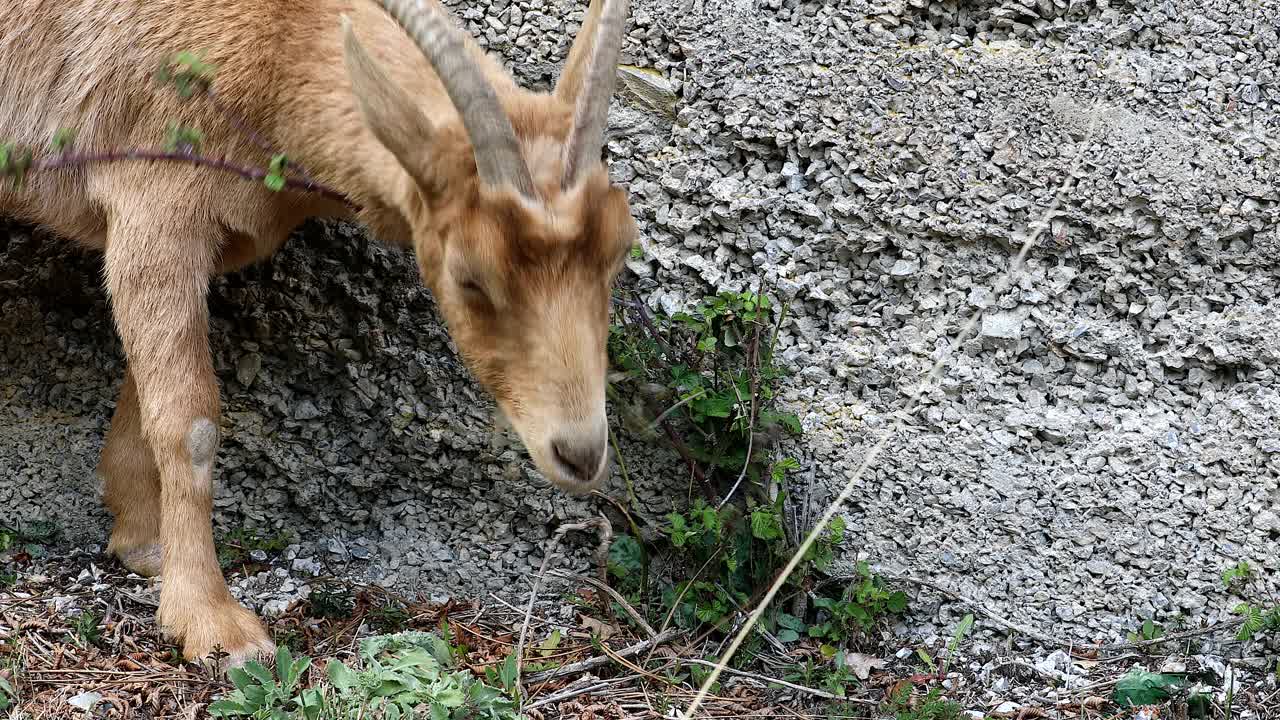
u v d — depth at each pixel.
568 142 2.63
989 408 3.06
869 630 3.05
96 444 3.18
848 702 2.92
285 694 2.73
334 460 3.17
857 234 3.08
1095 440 3.05
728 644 3.01
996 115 3.03
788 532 3.07
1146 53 3.01
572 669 2.93
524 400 2.67
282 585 3.11
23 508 3.17
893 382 3.08
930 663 3.01
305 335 3.14
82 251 3.13
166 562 2.91
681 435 3.11
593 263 2.64
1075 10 3.02
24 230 3.13
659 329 3.11
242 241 2.94
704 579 3.07
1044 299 3.05
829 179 3.08
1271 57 2.98
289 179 2.85
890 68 3.05
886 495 3.08
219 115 2.85
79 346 3.18
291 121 2.84
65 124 2.90
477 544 3.15
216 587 2.91
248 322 3.14
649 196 3.11
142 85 2.86
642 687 2.93
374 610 3.04
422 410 3.14
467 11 3.11
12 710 2.77
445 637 2.98
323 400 3.17
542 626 3.07
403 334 3.13
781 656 3.00
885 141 3.06
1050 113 3.02
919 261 3.07
